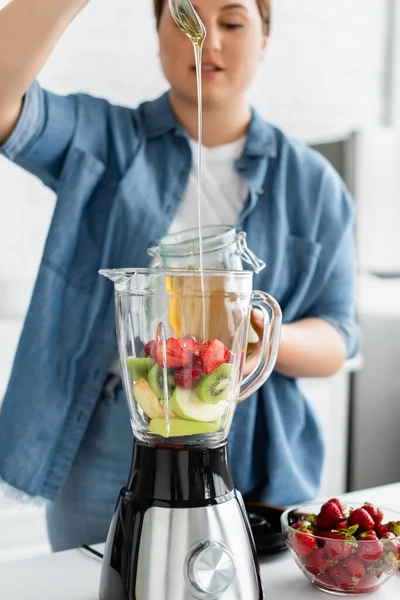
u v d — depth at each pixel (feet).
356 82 10.25
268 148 4.38
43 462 3.97
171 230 4.20
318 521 2.97
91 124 4.17
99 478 4.10
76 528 4.19
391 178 8.59
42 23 3.21
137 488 2.52
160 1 4.15
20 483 3.95
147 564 2.43
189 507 2.45
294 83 9.75
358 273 8.55
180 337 2.45
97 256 4.10
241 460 4.24
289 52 9.68
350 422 8.62
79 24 8.22
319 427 4.60
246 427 4.21
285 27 9.61
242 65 3.99
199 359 2.38
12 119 3.69
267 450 4.31
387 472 9.02
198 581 2.41
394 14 10.44
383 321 8.74
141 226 4.11
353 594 2.77
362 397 8.70
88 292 4.06
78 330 4.03
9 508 6.59
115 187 4.18
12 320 7.36
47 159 4.06
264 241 4.31
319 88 9.94
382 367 8.84
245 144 4.35
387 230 8.63
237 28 3.92
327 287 4.54
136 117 4.37
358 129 8.40
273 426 4.25
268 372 2.77
